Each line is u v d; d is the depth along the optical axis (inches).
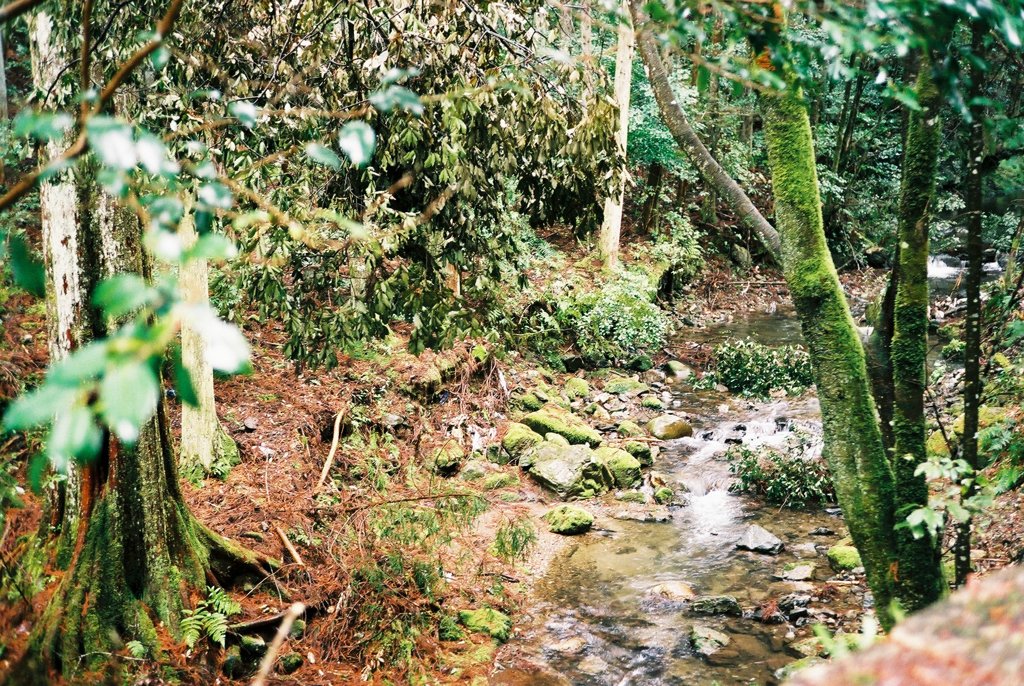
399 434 350.9
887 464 158.9
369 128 53.3
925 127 150.2
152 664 188.4
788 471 366.9
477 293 230.2
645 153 684.7
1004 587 36.2
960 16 81.5
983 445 277.7
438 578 267.6
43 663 170.9
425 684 223.8
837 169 831.7
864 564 161.8
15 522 191.5
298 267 205.5
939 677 31.4
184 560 209.8
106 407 28.6
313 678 211.6
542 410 424.5
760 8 81.0
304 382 344.8
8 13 43.1
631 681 230.4
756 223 165.5
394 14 195.2
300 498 277.3
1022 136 99.5
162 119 177.3
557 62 203.8
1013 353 304.8
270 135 181.6
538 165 224.7
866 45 70.7
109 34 179.2
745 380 513.0
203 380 273.4
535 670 235.9
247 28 197.6
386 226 195.3
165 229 35.8
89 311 187.6
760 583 289.0
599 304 539.8
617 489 375.2
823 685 33.5
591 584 289.9
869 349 169.3
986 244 705.6
